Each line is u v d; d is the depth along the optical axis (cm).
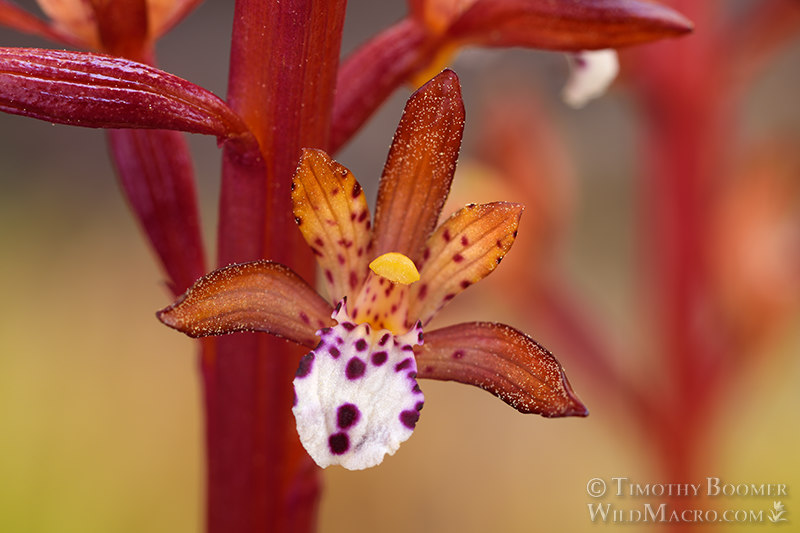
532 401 9
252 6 9
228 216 9
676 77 16
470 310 17
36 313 27
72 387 25
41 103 9
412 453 26
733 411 18
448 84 9
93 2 10
